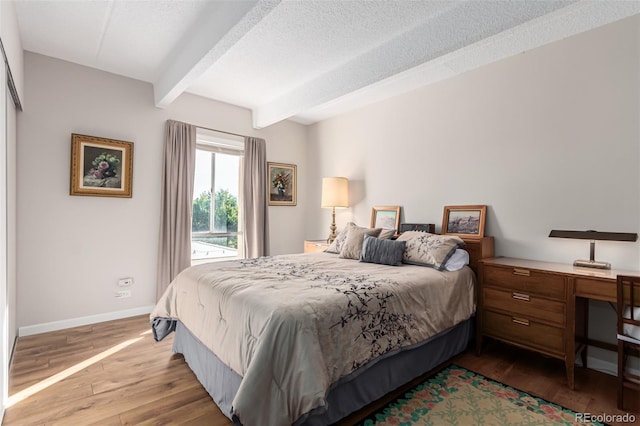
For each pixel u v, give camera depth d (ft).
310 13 7.23
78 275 10.16
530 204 8.85
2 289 5.74
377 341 5.83
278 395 4.58
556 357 6.96
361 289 6.21
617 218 7.41
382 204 12.89
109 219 10.74
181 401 6.15
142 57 9.73
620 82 7.38
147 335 9.43
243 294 5.85
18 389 6.49
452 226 10.37
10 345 7.79
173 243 11.80
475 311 8.52
